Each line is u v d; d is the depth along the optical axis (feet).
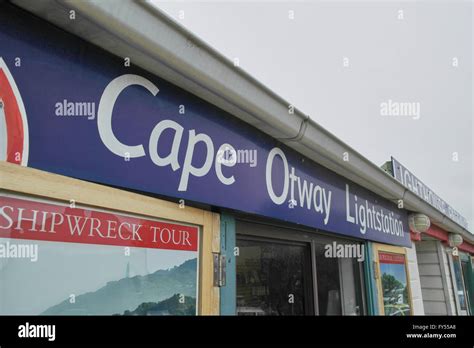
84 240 3.53
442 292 19.44
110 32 3.59
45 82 3.38
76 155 3.54
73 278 3.41
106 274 3.70
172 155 4.58
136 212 4.05
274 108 5.84
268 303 6.84
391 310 11.12
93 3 3.29
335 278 9.03
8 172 2.97
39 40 3.38
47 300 3.21
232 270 5.52
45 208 3.24
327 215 8.13
